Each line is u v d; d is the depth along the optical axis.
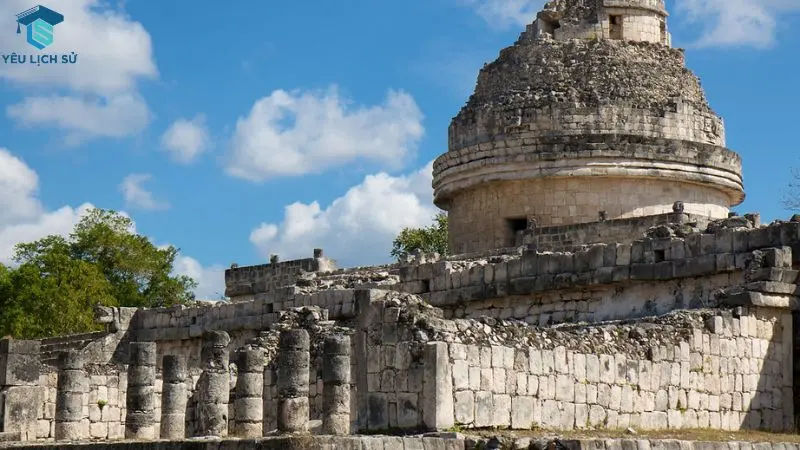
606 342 29.73
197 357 53.12
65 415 38.97
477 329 27.20
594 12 54.09
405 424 26.36
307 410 32.28
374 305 27.52
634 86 52.22
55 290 73.00
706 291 35.84
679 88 53.25
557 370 28.06
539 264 39.56
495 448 24.70
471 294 41.19
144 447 27.20
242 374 34.94
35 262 79.44
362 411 27.30
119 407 42.97
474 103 54.59
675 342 31.09
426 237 87.81
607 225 47.22
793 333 34.16
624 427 29.22
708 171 51.75
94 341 54.62
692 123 52.41
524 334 27.95
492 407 26.66
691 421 31.06
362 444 23.59
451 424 25.94
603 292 38.34
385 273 48.62
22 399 38.34
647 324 31.56
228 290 61.47
